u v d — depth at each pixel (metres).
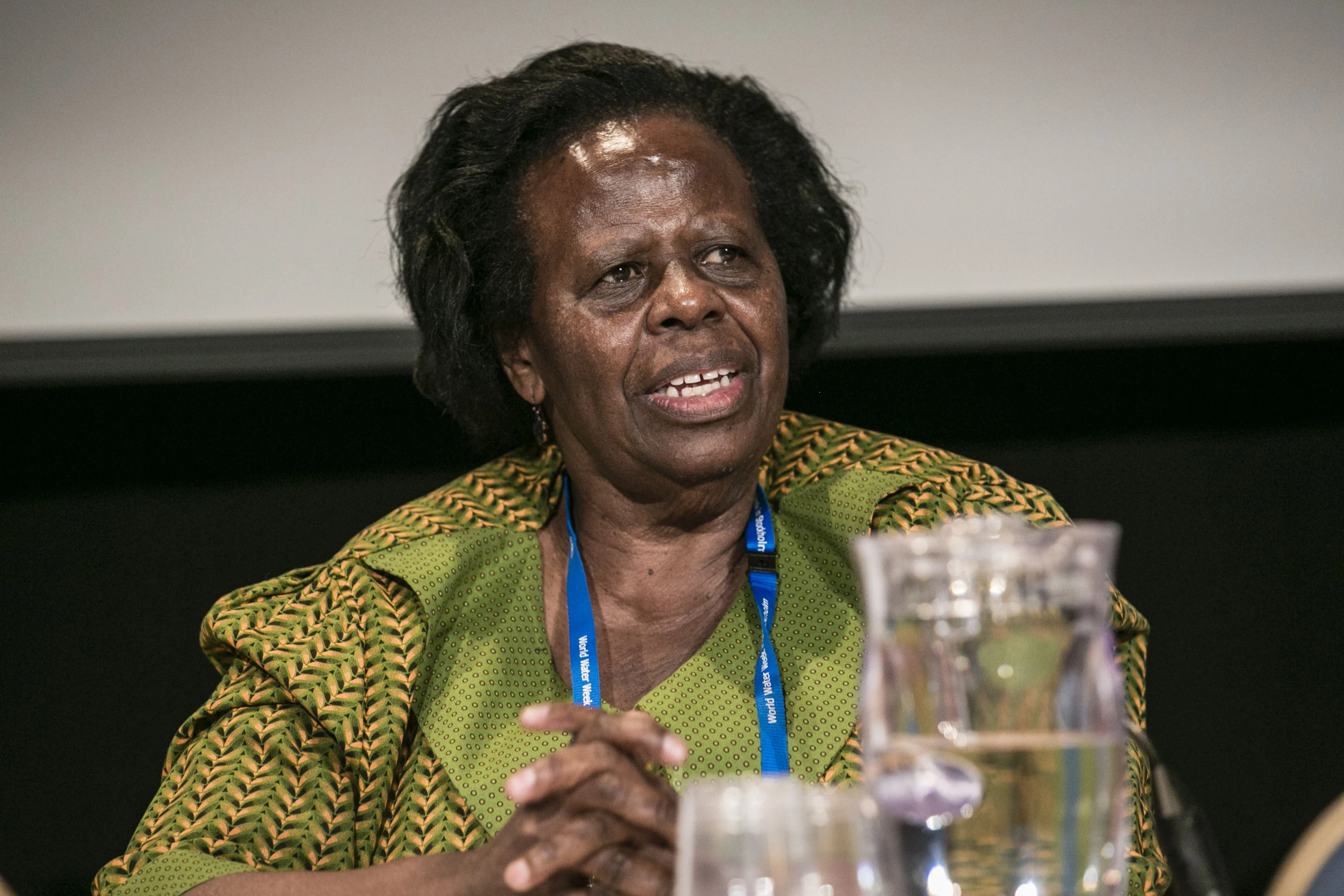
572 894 1.99
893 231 5.29
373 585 3.04
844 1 5.16
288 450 5.94
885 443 3.25
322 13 5.17
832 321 3.62
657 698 2.81
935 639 1.49
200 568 5.95
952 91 5.25
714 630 2.91
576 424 3.00
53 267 5.26
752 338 2.87
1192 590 6.09
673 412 2.84
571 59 3.21
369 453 5.98
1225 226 5.31
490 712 2.87
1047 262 5.33
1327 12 5.21
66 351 5.26
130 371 5.29
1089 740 1.46
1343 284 5.30
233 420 5.86
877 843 1.50
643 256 2.88
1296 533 6.04
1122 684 2.96
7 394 5.58
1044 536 1.49
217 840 2.77
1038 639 1.48
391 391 5.90
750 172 3.25
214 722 2.99
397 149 5.22
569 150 3.00
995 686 1.48
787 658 2.83
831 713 2.75
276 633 3.01
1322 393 5.89
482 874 2.06
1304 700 6.10
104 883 2.74
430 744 2.83
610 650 3.02
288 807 2.84
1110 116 5.29
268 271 5.29
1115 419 5.98
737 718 2.77
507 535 3.17
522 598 3.06
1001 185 5.30
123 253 5.28
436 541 3.12
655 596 3.05
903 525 3.00
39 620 5.91
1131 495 6.02
